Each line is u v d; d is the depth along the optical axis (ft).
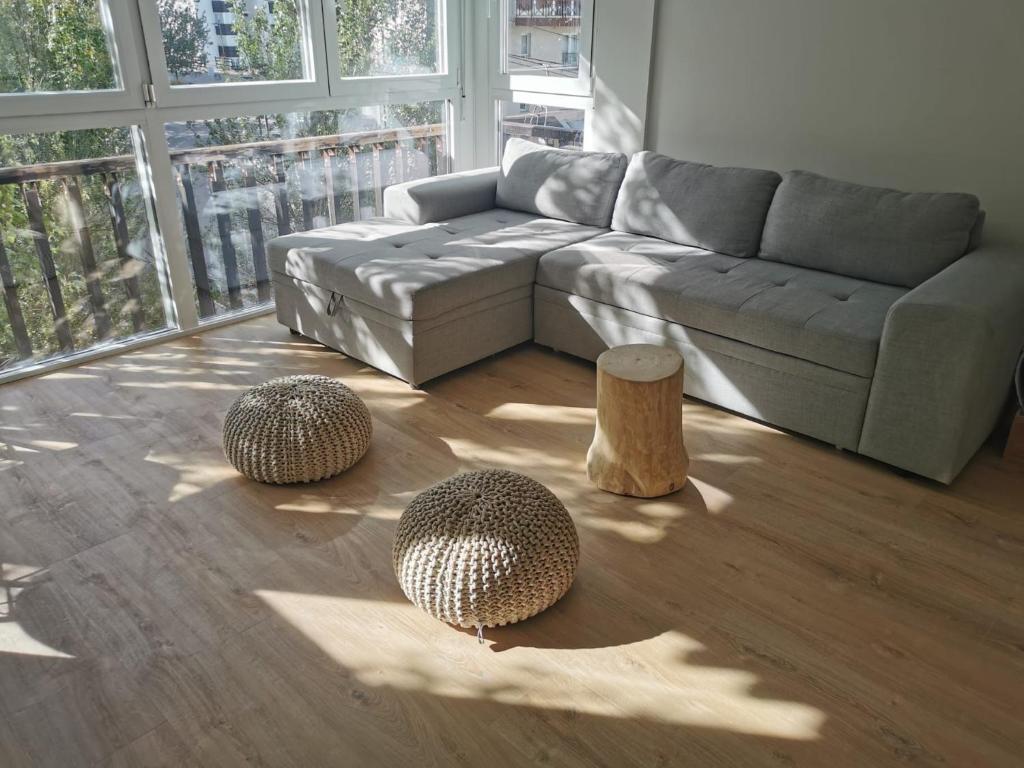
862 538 7.66
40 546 7.52
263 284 13.56
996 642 6.40
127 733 5.57
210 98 11.79
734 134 12.36
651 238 12.05
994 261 9.00
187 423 9.81
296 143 13.24
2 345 10.87
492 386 10.84
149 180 11.62
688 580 7.11
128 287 11.91
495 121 15.88
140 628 6.51
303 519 7.96
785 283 10.10
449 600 6.30
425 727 5.63
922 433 8.23
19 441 9.36
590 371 11.35
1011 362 8.98
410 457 9.08
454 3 14.96
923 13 10.11
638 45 12.87
